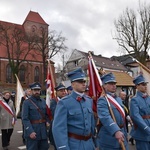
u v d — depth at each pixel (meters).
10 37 56.59
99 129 4.68
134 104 5.32
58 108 3.64
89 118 3.80
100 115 4.39
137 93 5.58
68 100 3.70
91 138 3.84
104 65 53.62
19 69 53.84
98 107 4.50
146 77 6.97
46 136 6.03
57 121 3.56
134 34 34.59
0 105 9.05
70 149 3.54
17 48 52.66
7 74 56.38
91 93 5.50
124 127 4.62
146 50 33.59
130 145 9.13
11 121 9.08
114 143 4.48
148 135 5.21
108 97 4.64
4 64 56.25
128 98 10.76
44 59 54.12
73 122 3.63
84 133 3.65
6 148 8.83
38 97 6.24
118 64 57.78
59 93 7.50
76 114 3.64
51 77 7.84
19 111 10.45
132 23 35.03
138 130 5.33
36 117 5.98
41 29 63.50
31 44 54.72
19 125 15.31
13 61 51.81
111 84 4.76
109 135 4.52
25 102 6.05
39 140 5.93
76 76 3.75
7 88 40.59
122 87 16.94
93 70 5.59
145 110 5.37
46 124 6.20
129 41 34.75
